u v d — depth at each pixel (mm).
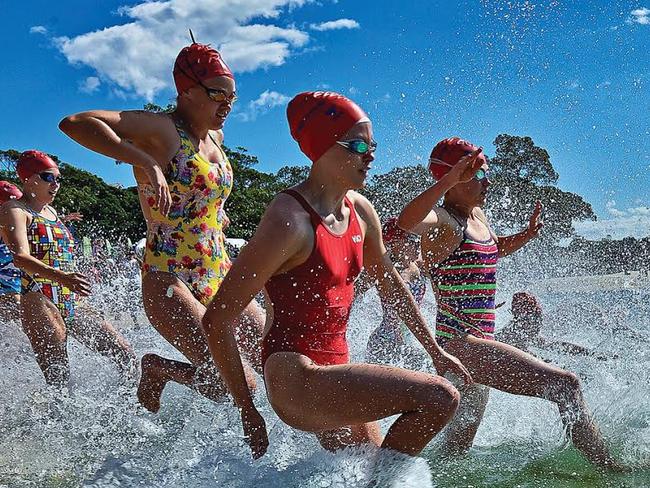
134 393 4211
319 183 2971
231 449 3180
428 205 3625
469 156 3557
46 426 3826
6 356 5121
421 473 2764
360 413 2781
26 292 4840
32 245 5043
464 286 4008
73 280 4590
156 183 3609
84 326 4891
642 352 4871
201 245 3938
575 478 3203
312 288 2934
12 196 6500
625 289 8383
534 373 3707
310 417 2900
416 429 2734
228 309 2867
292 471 2908
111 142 3611
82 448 3525
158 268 3879
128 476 3098
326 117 2918
